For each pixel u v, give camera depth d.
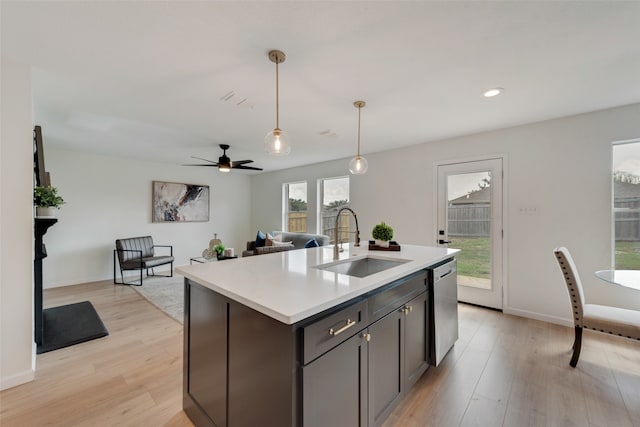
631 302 2.58
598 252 2.73
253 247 5.73
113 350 2.40
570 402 1.74
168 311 3.35
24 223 1.91
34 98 2.46
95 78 2.11
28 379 1.93
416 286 1.86
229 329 1.29
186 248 6.06
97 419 1.60
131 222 5.27
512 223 3.23
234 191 6.93
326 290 1.25
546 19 1.46
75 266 4.65
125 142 4.05
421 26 1.53
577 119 2.84
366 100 2.51
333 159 5.25
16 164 1.88
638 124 2.55
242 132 3.51
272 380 1.06
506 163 3.27
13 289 1.88
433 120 3.02
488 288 3.42
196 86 2.24
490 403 1.74
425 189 3.97
